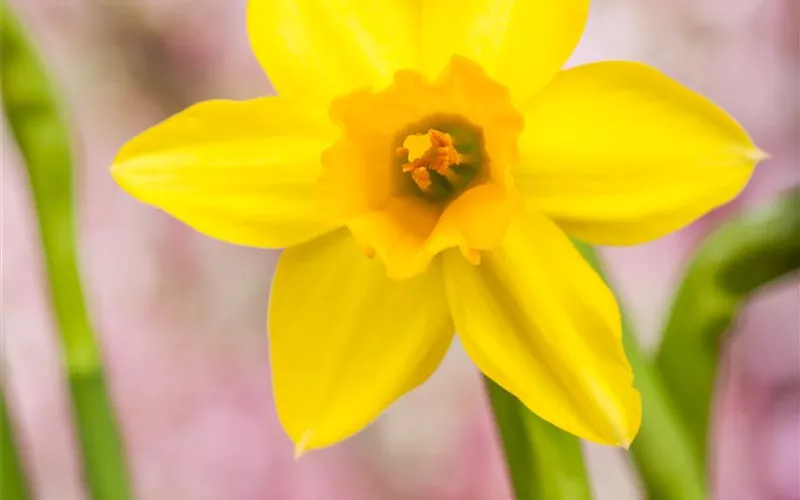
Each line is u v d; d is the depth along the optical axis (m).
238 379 0.56
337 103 0.30
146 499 0.55
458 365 0.56
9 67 0.31
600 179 0.30
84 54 0.54
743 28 0.56
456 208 0.31
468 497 0.56
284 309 0.30
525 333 0.30
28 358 0.54
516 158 0.30
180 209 0.30
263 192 0.30
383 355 0.30
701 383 0.32
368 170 0.31
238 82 0.55
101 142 0.54
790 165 0.56
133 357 0.55
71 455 0.54
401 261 0.30
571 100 0.30
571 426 0.29
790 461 0.57
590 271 0.30
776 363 0.57
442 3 0.30
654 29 0.56
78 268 0.32
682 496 0.31
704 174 0.30
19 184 0.53
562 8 0.30
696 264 0.32
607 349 0.30
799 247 0.32
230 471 0.56
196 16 0.54
